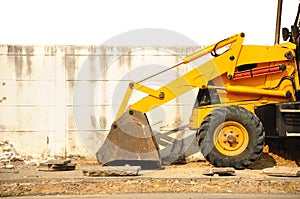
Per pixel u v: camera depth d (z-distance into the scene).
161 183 9.82
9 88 13.59
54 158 13.58
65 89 13.69
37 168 11.97
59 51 13.69
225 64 12.23
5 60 13.59
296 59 12.17
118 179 10.05
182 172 11.16
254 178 10.09
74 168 11.79
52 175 10.75
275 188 9.39
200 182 9.90
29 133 13.60
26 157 13.53
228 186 9.55
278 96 12.19
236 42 12.23
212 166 12.38
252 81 12.34
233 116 11.62
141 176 10.39
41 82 13.66
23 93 13.62
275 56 12.16
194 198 8.58
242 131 11.62
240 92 12.20
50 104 13.66
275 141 12.91
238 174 10.78
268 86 12.27
